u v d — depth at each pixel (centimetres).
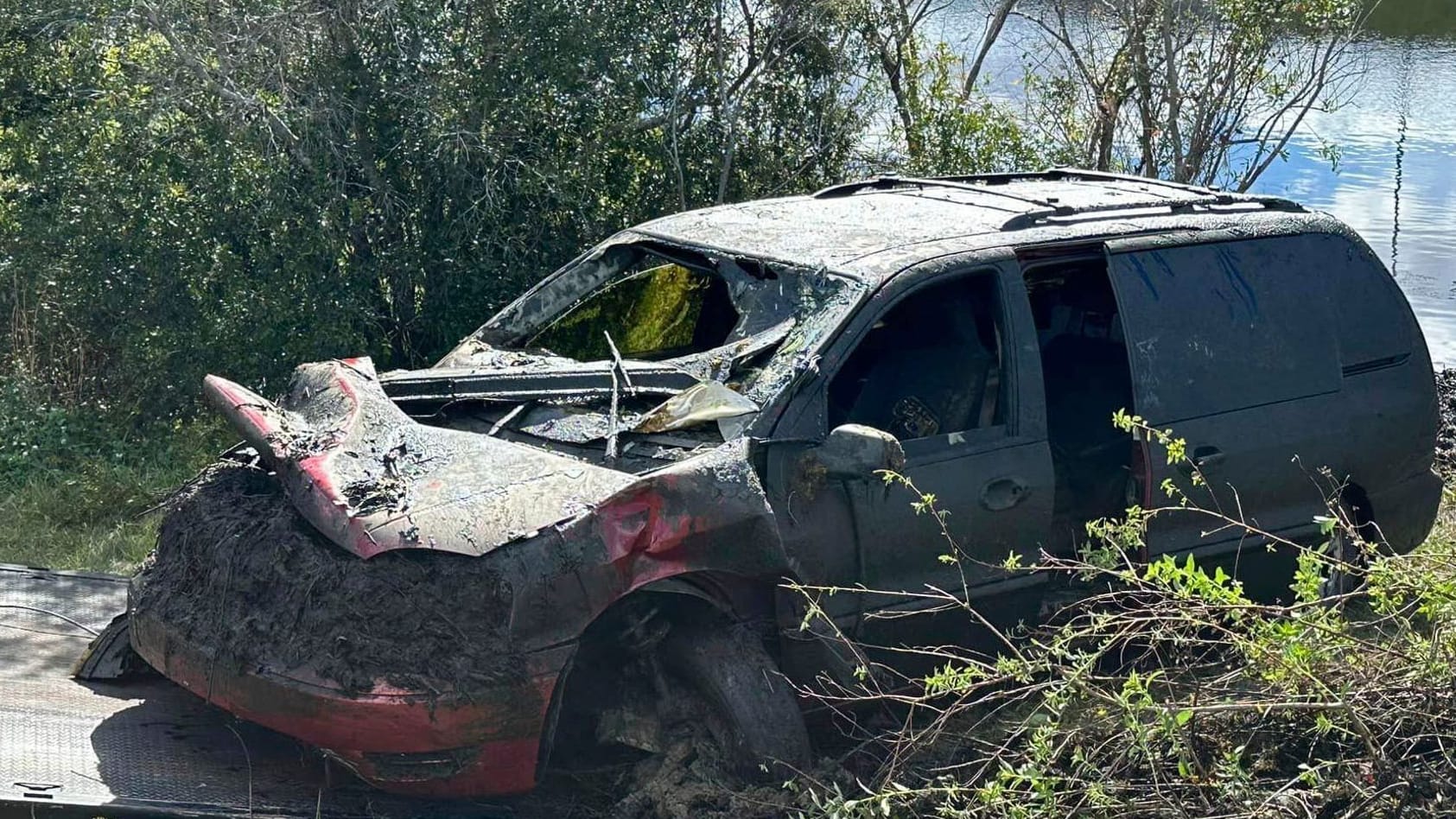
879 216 579
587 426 500
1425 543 652
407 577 430
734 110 1048
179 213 891
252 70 894
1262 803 427
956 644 515
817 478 474
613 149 1009
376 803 451
